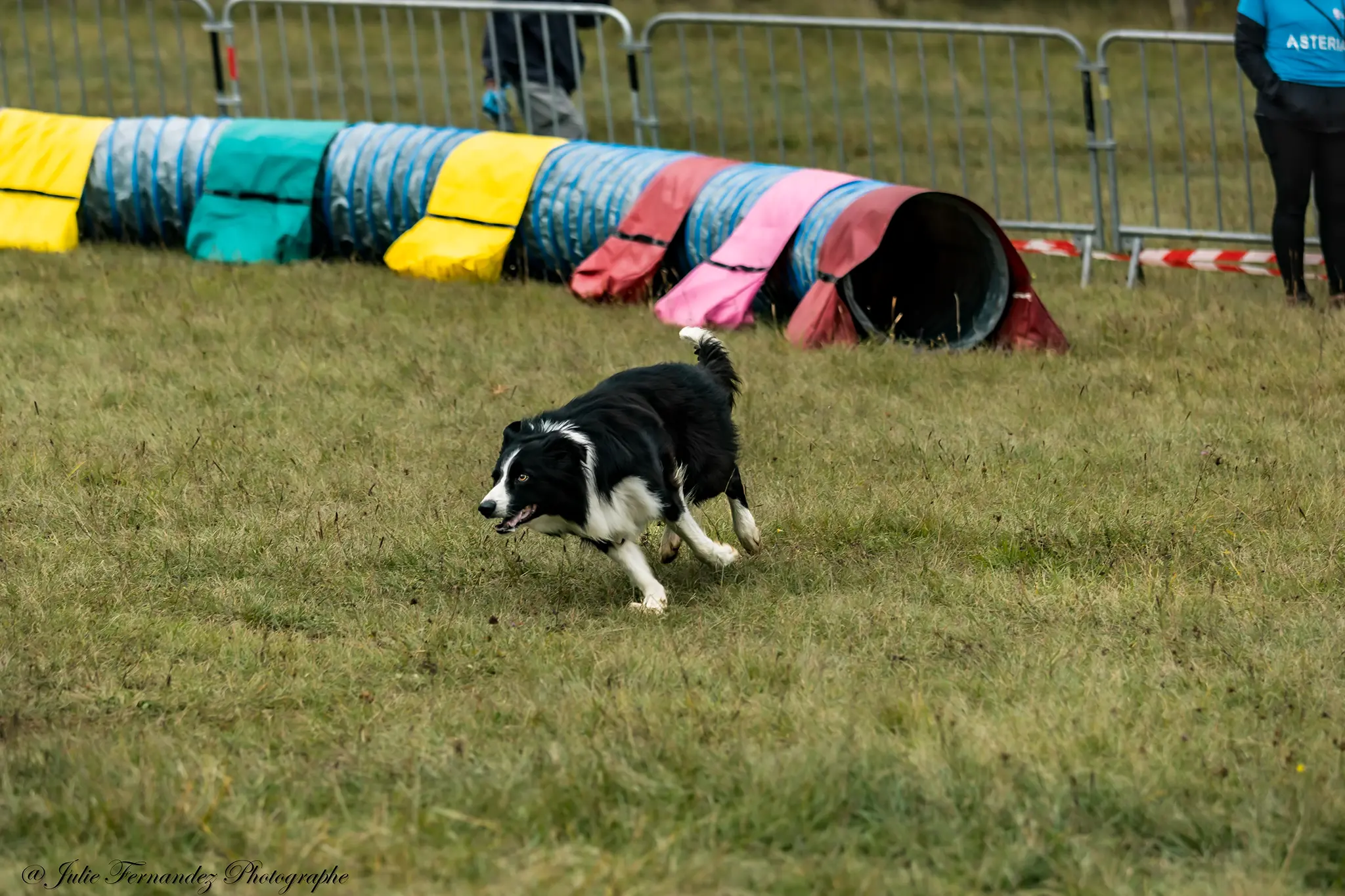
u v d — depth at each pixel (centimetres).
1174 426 1244
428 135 1959
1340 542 983
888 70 3697
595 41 4075
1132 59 3812
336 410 1307
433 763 662
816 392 1351
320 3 2197
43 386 1362
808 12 4384
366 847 580
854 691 756
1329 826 601
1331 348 1475
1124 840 595
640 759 655
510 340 1548
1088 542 1004
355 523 1044
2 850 591
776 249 1608
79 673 789
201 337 1557
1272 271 1792
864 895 545
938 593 923
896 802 613
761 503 1084
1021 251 1972
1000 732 688
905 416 1290
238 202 1967
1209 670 782
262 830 593
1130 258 1883
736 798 621
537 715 723
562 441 866
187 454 1180
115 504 1072
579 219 1814
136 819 598
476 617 895
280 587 944
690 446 952
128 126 2062
